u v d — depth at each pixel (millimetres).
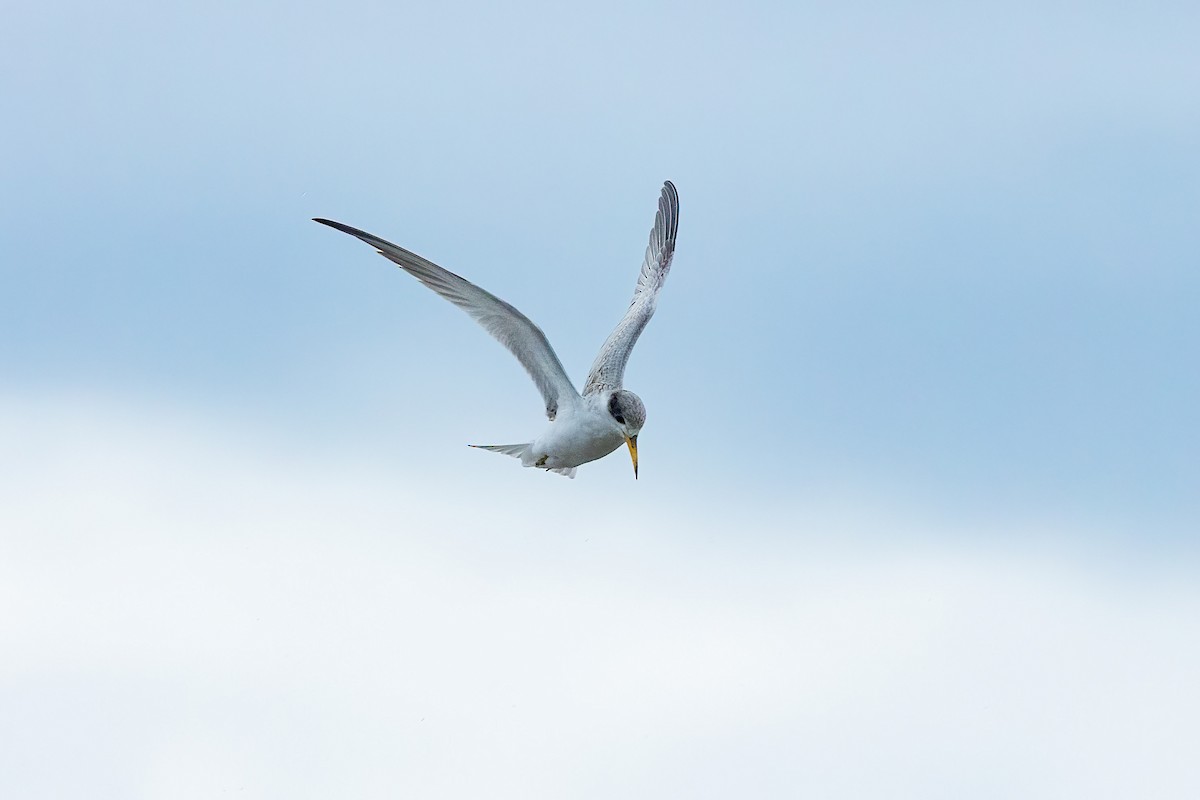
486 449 14258
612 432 13555
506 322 13289
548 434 13680
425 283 13398
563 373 13500
